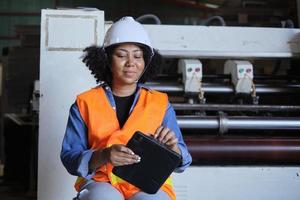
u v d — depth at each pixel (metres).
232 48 2.04
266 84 2.10
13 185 3.49
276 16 3.96
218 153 1.85
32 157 3.08
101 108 1.13
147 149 1.04
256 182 1.83
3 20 6.68
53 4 6.79
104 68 1.23
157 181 1.05
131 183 1.06
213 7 7.04
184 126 1.88
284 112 2.16
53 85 1.88
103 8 6.94
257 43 2.05
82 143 1.13
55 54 1.88
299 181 1.84
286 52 2.07
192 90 1.97
